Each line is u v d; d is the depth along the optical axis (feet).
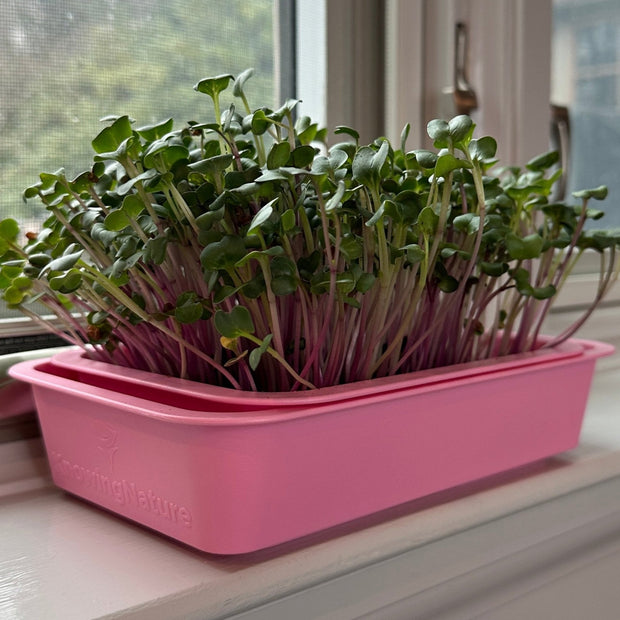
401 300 2.11
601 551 2.82
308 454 1.79
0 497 2.29
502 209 2.42
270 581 1.77
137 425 1.84
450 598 2.31
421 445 2.04
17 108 2.58
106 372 2.04
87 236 2.08
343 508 1.89
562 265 2.55
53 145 2.68
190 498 1.74
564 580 2.70
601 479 2.56
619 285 4.39
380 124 3.51
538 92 3.73
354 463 1.89
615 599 2.94
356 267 1.86
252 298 1.78
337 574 1.92
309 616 1.93
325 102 3.32
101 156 1.87
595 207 4.59
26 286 2.06
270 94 3.26
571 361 2.38
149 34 2.88
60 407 2.09
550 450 2.42
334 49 3.32
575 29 4.33
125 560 1.82
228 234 1.78
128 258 1.87
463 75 3.62
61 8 2.65
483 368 2.14
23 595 1.65
